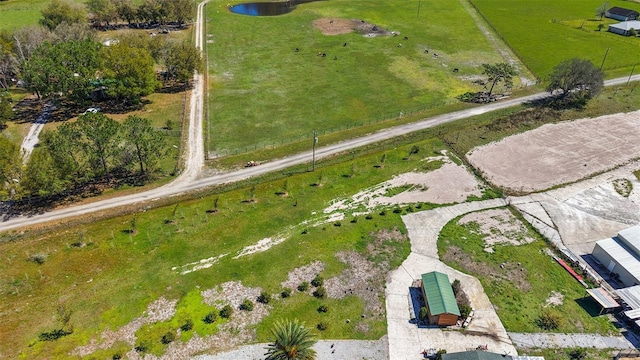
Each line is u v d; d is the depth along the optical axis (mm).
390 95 118062
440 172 87812
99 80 109000
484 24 174250
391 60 139375
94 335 54625
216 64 135125
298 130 101250
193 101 113688
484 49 150625
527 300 60719
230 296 60219
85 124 75375
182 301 59281
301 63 136375
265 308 58625
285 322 52375
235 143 95750
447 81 127000
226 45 149750
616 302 58688
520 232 73188
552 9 194500
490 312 58625
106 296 59656
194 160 89750
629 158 93375
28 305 58156
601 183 85750
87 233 70125
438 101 115500
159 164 88062
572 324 57250
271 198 79500
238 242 69500
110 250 67062
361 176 86125
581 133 102250
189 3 166000
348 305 59438
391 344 54406
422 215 76188
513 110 111062
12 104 110500
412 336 55438
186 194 79625
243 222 73625
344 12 184750
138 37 123500
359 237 70938
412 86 123250
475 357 49000
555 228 74312
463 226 74000
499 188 83750
